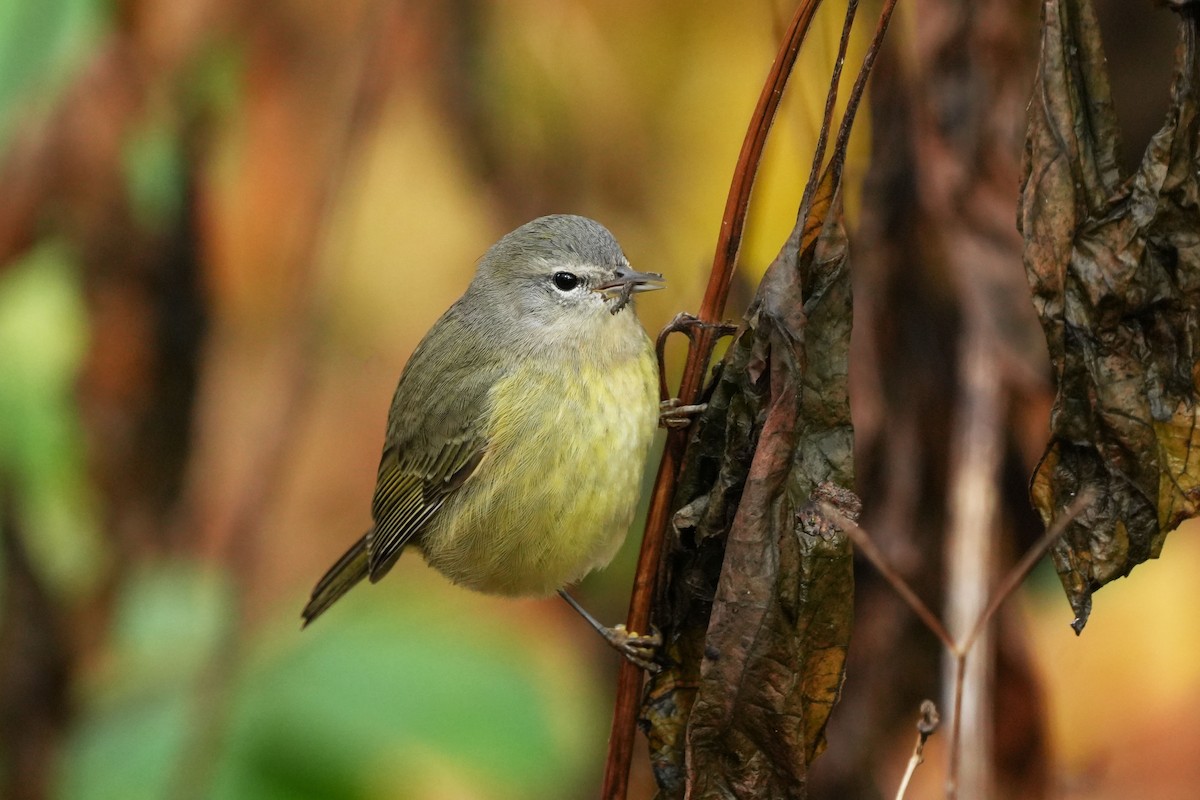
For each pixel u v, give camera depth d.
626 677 7.41
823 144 6.44
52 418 9.99
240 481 10.13
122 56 9.64
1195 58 6.18
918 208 9.20
